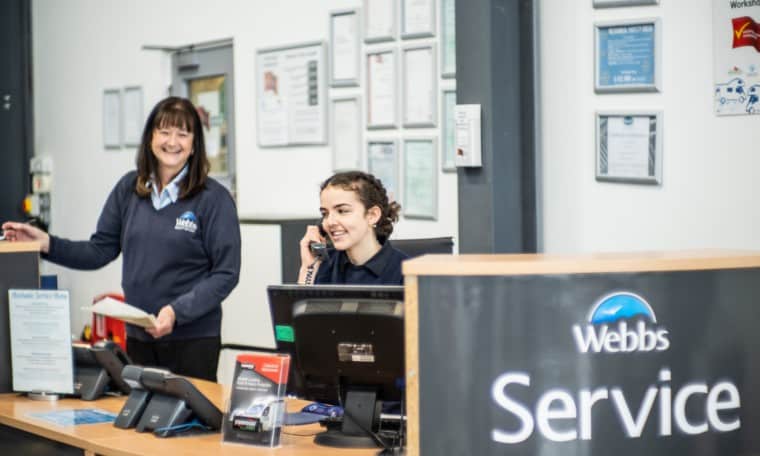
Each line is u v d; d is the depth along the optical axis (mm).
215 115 6133
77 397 3598
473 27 4074
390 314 2656
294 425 3053
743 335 2457
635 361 2367
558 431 2332
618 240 3998
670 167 3854
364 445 2744
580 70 4051
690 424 2412
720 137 3730
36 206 7477
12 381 3717
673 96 3832
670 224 3863
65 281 7438
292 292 2803
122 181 3965
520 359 2328
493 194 4062
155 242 3770
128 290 3852
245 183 5887
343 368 2758
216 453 2721
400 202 4910
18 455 3287
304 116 5426
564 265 2334
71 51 7293
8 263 3746
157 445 2830
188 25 6227
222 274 3725
